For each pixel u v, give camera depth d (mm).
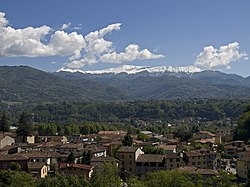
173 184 117375
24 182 115250
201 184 128250
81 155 194000
